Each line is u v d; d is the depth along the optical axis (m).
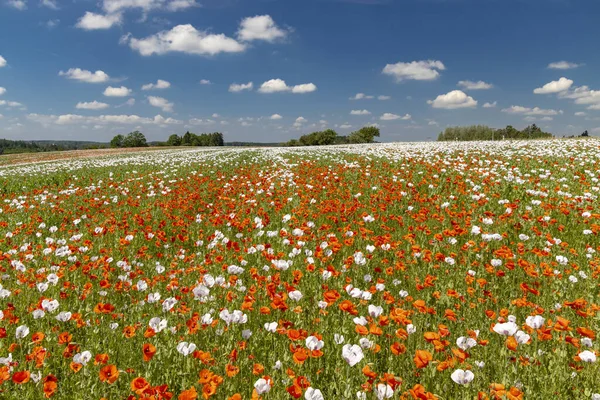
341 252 7.02
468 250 6.69
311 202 10.87
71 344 3.71
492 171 14.86
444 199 11.25
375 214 9.59
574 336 4.12
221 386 3.17
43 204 13.42
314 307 4.70
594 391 3.31
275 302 3.80
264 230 8.97
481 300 4.74
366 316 4.55
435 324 4.36
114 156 47.59
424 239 7.68
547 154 20.61
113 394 3.33
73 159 47.09
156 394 2.69
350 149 33.75
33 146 179.25
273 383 3.25
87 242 7.18
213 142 153.88
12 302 5.23
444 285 5.61
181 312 4.41
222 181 17.58
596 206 9.95
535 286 5.31
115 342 4.16
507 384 3.27
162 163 28.48
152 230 9.41
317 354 3.21
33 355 3.40
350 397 3.07
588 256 6.31
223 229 9.16
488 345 3.84
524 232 8.12
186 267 6.87
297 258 6.68
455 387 3.23
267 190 13.17
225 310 3.83
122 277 5.84
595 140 29.14
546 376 3.36
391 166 19.14
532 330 3.62
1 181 21.97
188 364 3.58
